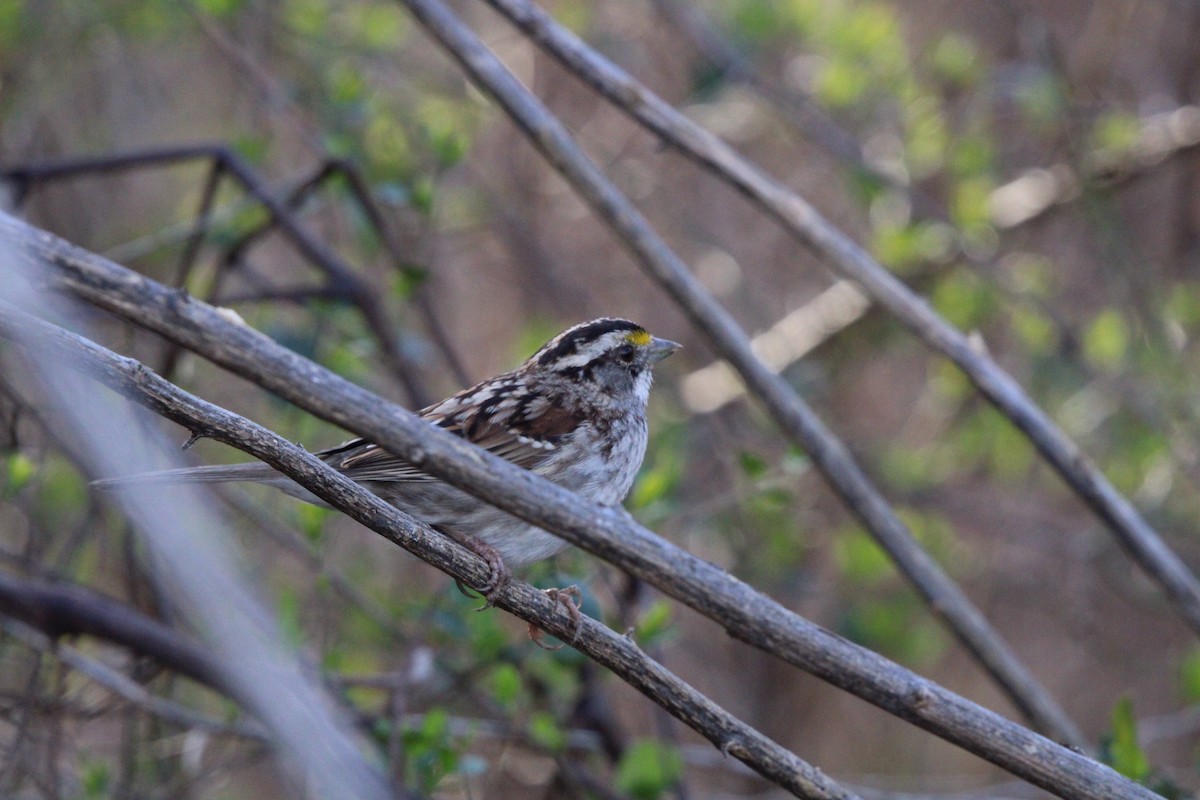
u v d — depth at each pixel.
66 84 13.87
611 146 16.36
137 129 15.12
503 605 5.59
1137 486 14.23
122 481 5.85
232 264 11.02
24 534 11.37
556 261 15.82
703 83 13.68
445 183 14.25
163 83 15.20
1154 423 13.34
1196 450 13.55
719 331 8.60
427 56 16.08
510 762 11.48
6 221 4.94
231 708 9.18
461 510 7.37
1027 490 16.11
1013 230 14.90
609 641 5.61
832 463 8.68
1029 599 16.42
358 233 11.76
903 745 16.00
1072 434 14.59
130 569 9.55
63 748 9.94
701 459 14.52
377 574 13.20
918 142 13.84
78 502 11.38
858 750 15.88
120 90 15.00
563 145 8.46
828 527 15.04
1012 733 5.52
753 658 15.78
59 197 13.99
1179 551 14.67
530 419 8.18
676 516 10.55
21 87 12.81
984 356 8.80
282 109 11.77
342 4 14.05
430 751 8.18
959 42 14.09
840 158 13.30
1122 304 14.38
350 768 7.99
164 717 9.02
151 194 15.34
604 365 8.46
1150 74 16.23
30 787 10.19
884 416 16.66
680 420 13.93
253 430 5.16
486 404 8.26
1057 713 8.50
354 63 13.58
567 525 5.16
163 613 9.70
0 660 9.52
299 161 15.04
